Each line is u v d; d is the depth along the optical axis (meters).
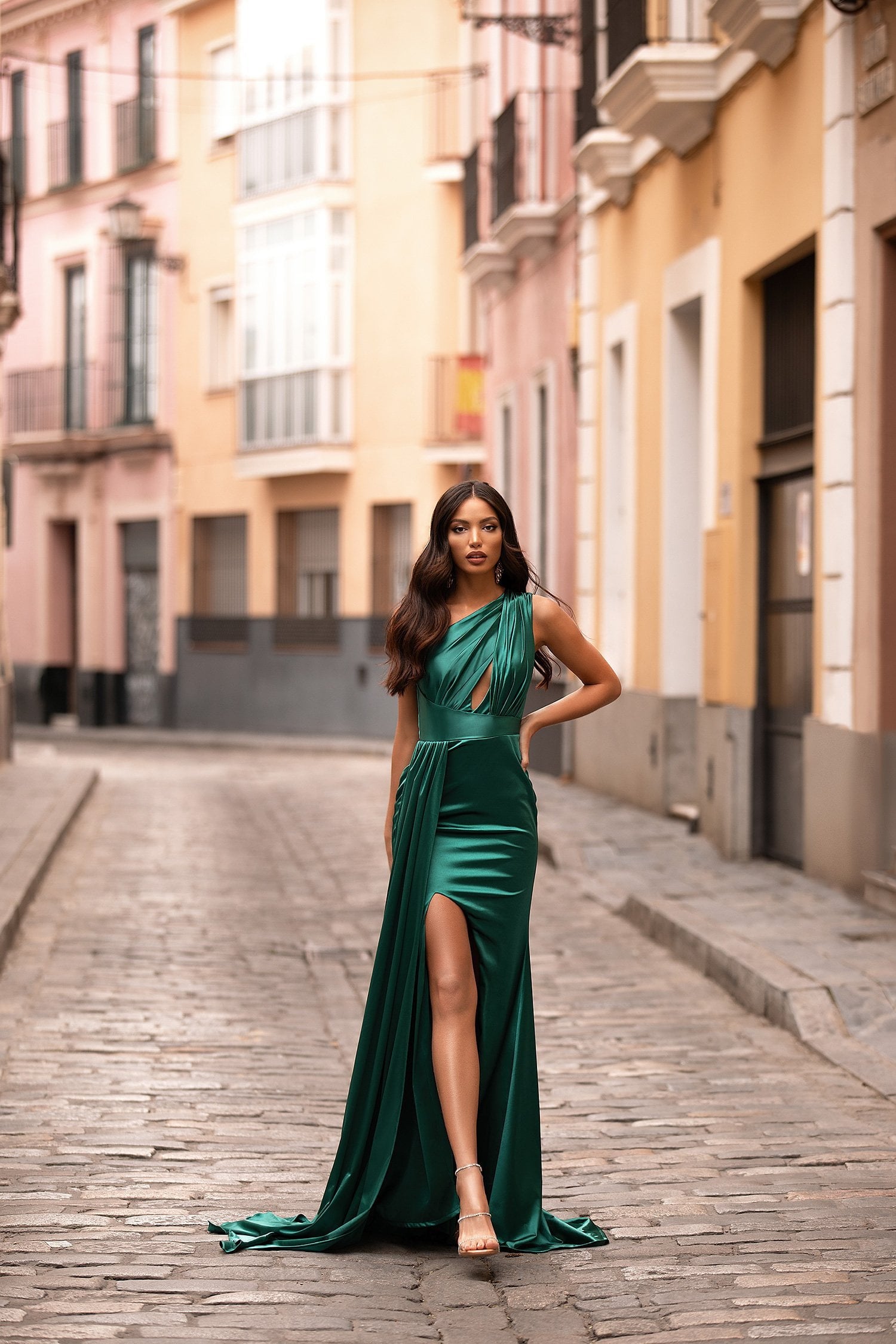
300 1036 7.13
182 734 29.62
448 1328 3.84
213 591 30.58
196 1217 4.64
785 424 11.34
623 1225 4.64
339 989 8.12
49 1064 6.46
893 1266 4.27
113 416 31.59
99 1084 6.18
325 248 27.89
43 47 32.53
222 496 30.00
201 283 30.14
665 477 13.95
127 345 31.56
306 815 16.12
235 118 29.42
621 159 14.68
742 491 11.73
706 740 12.46
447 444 26.52
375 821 15.56
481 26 17.34
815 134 10.27
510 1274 4.21
